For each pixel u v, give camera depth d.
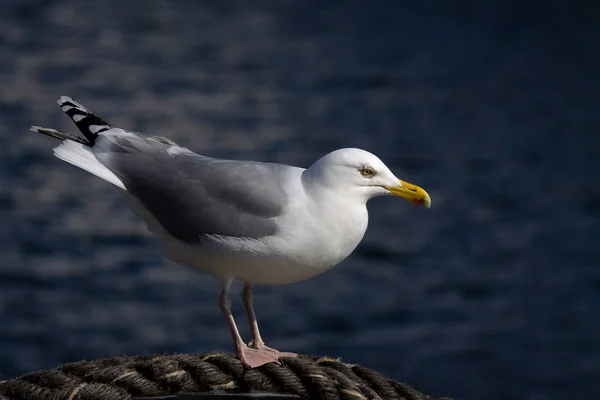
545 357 16.84
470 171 30.02
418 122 37.41
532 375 16.14
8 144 30.09
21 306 18.33
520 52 51.47
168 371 5.19
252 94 41.69
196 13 61.19
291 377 5.29
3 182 26.31
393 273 21.14
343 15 62.12
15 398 4.98
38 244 21.89
